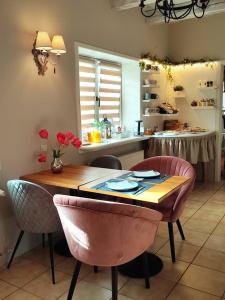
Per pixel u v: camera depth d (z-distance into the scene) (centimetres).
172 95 545
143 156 468
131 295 220
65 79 323
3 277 247
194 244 296
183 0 430
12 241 277
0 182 262
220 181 532
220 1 389
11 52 263
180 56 533
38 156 297
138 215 176
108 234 176
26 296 222
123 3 376
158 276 243
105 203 169
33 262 271
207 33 501
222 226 338
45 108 302
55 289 230
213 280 236
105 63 434
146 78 482
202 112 525
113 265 186
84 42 346
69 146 336
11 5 260
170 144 456
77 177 268
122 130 456
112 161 330
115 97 468
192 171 270
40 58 289
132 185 230
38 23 287
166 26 529
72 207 177
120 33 409
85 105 404
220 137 521
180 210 259
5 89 260
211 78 507
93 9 357
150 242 201
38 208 235
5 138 264
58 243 304
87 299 217
